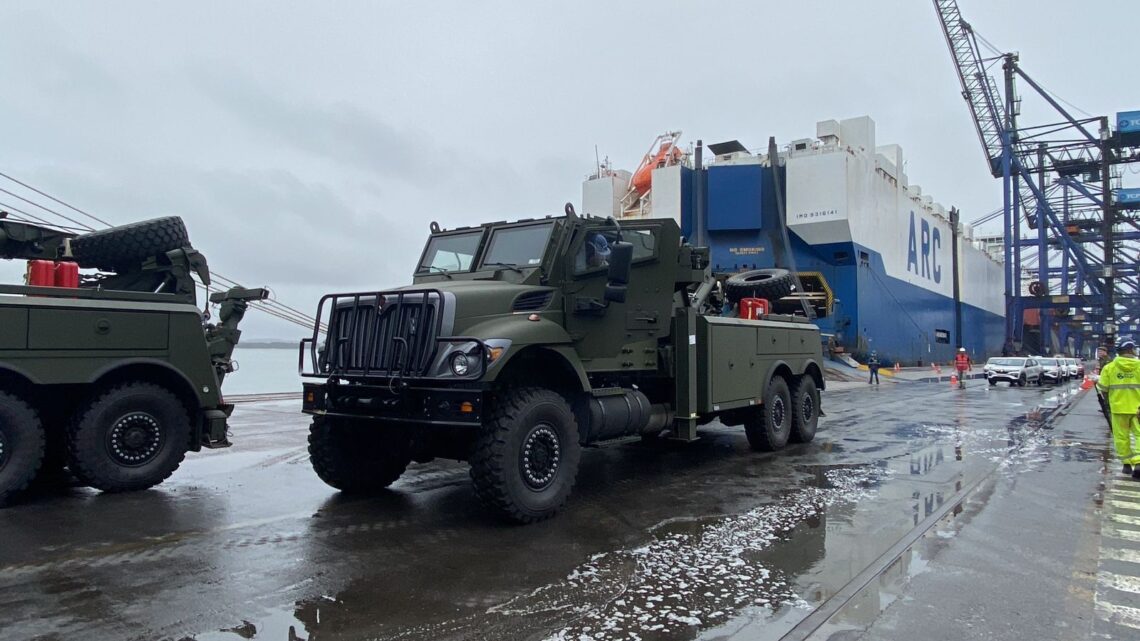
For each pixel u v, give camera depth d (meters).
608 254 7.11
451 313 5.80
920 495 7.05
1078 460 9.29
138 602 4.03
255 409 15.77
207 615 3.85
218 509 6.29
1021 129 52.66
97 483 6.56
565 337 6.46
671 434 7.99
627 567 4.75
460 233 7.71
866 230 38.03
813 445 10.65
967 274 60.34
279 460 9.02
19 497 6.55
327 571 4.62
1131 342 8.61
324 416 6.65
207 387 7.27
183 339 7.10
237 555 4.93
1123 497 7.01
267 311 13.76
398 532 5.60
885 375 35.91
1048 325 65.06
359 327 6.30
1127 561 4.95
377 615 3.88
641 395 7.61
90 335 6.41
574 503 6.69
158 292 7.72
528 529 5.73
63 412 6.96
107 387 6.64
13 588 4.23
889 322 41.38
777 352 10.07
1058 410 17.08
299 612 3.91
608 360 7.09
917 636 3.67
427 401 5.63
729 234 37.62
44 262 6.47
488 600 4.12
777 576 4.59
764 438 9.78
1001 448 10.38
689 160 40.34
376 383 6.05
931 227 51.22
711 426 13.16
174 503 6.47
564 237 6.75
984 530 5.75
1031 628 3.79
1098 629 3.78
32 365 6.06
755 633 3.69
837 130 38.09
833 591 4.31
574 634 3.66
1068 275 60.59
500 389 6.09
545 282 6.61
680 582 4.46
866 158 38.47
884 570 4.72
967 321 60.06
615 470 8.48
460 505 6.57
